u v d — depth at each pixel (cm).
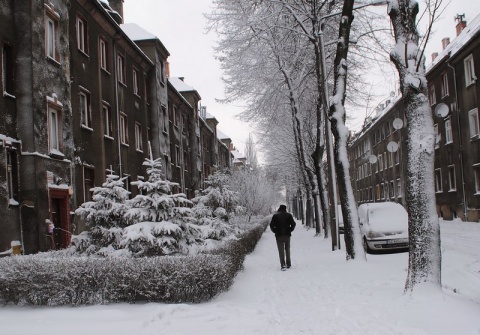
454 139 3150
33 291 818
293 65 2334
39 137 1436
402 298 768
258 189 5091
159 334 629
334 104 1366
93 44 2028
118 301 833
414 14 826
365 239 1725
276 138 3647
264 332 633
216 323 684
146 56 2795
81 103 1897
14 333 648
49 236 1433
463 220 3020
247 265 1472
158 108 2989
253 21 2052
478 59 2722
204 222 1806
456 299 735
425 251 760
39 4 1488
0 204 1259
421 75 790
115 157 2209
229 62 2334
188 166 4138
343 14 1391
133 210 1109
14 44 1411
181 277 831
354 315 705
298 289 986
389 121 4941
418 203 770
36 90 1437
